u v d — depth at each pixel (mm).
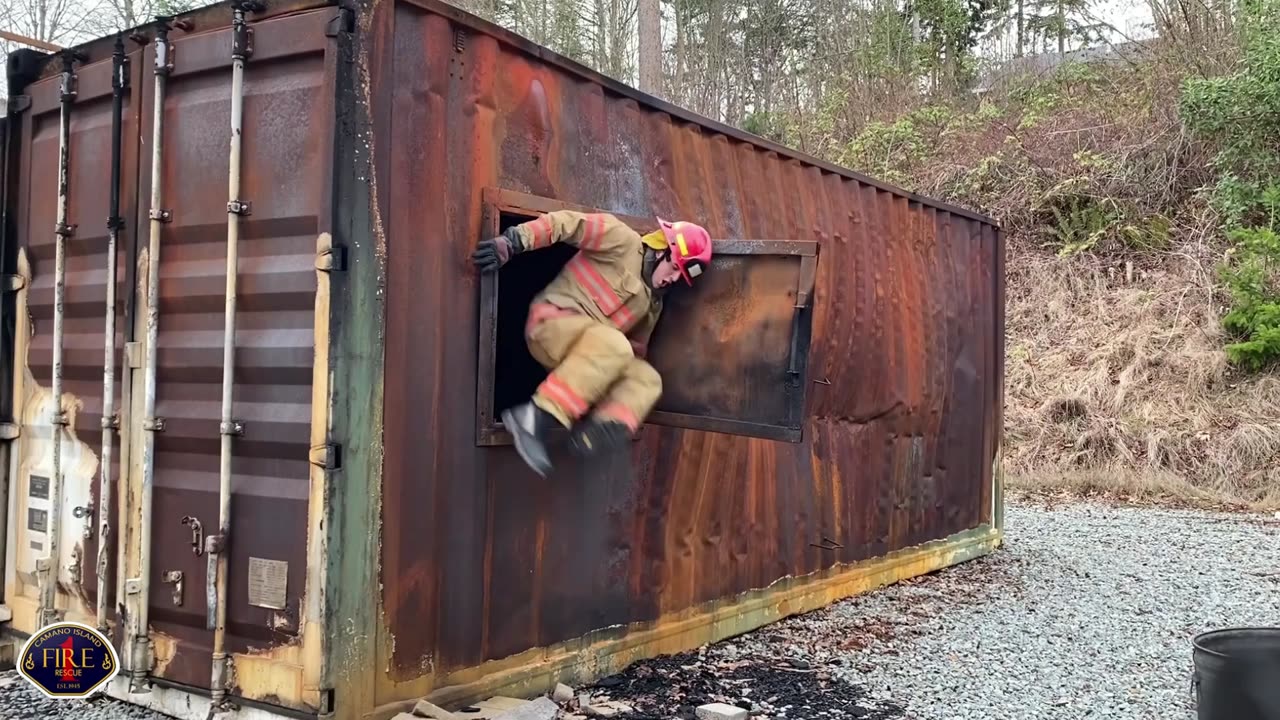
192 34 4078
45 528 4570
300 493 3643
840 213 6801
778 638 5848
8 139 4832
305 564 3602
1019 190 17906
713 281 4645
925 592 7254
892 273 7414
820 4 26062
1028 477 13367
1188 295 15273
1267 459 12711
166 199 4078
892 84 23094
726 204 5750
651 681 4855
